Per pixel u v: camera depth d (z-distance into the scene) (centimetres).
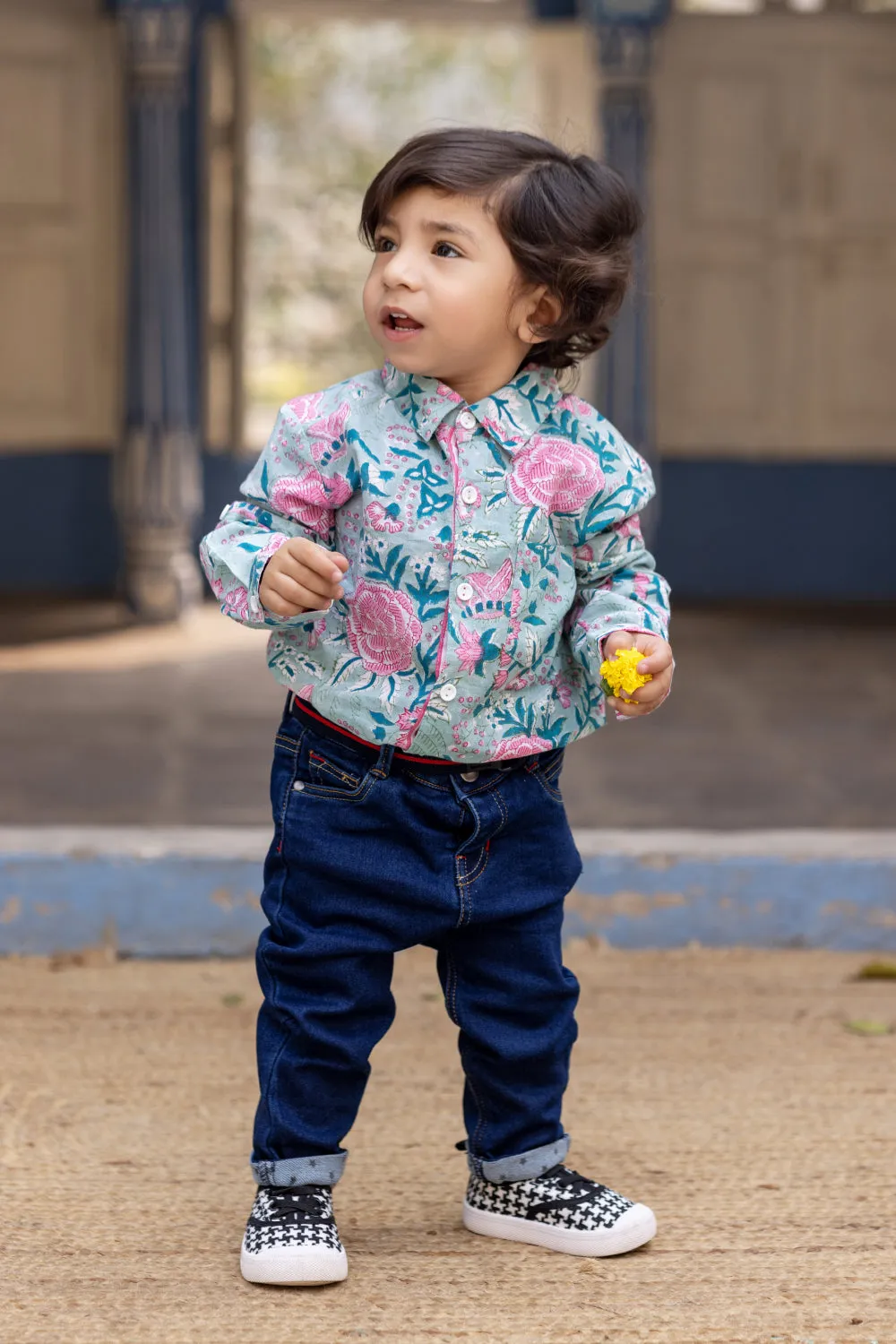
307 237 1223
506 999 251
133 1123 300
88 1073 324
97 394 927
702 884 416
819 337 942
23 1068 326
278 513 241
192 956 408
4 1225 257
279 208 1226
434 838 240
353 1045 244
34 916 404
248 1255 238
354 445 237
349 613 239
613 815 462
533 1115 255
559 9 909
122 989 381
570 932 416
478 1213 259
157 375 842
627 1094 317
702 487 964
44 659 733
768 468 962
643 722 607
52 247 903
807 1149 292
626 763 535
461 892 242
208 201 930
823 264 934
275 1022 244
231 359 947
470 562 234
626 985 387
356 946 240
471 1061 254
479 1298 235
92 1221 260
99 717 597
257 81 1227
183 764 519
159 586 850
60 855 404
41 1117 301
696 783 506
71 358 919
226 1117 304
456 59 1258
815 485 965
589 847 418
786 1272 245
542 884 251
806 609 935
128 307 841
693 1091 319
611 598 244
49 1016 359
